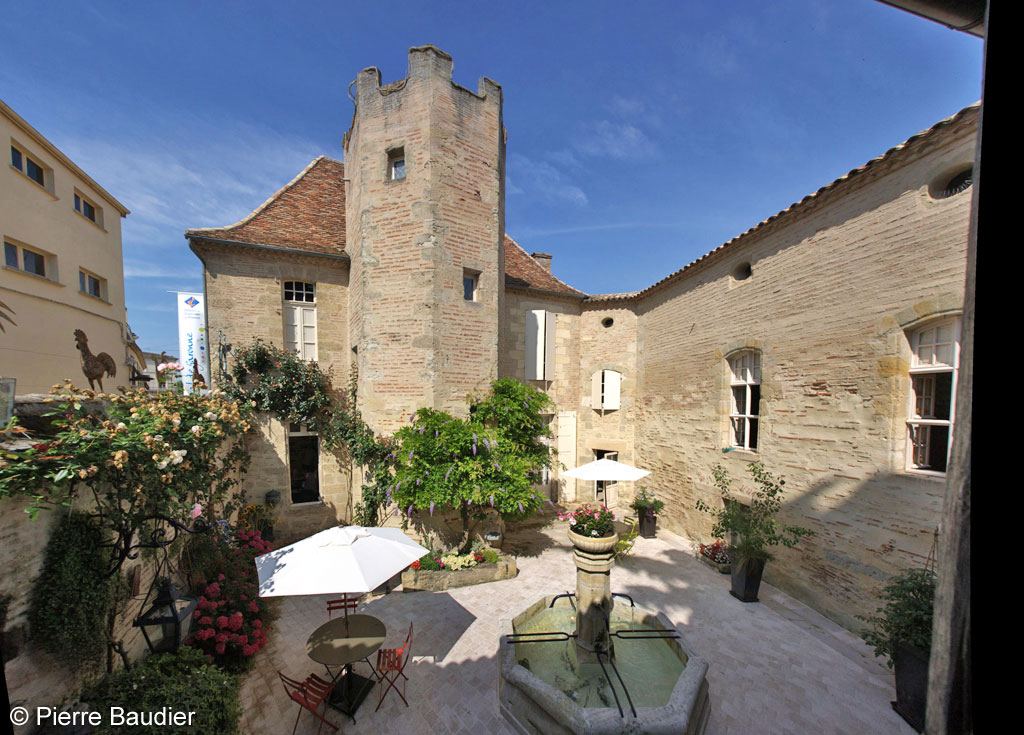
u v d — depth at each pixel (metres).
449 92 8.09
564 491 12.41
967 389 1.08
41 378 8.62
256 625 5.28
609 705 4.11
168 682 3.50
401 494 7.17
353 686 4.61
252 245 8.45
